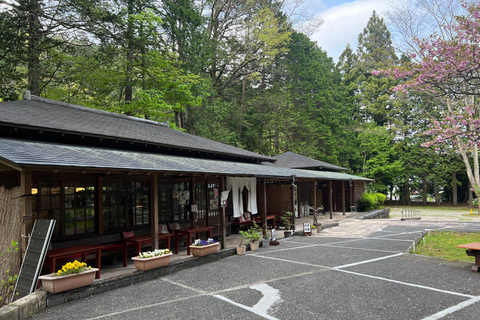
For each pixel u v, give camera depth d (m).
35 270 4.55
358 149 34.12
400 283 5.61
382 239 10.66
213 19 26.97
